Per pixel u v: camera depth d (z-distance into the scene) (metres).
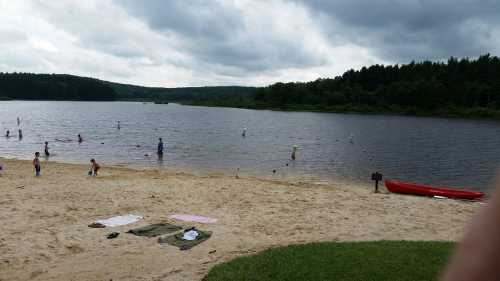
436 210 18.89
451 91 149.12
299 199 20.69
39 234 14.57
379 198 21.36
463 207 19.61
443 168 40.31
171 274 10.83
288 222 16.62
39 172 28.20
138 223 16.16
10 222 15.81
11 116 109.88
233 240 14.32
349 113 155.25
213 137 66.12
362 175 35.34
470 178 35.62
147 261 12.27
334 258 11.03
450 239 14.55
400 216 17.77
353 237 14.79
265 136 69.06
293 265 10.56
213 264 11.34
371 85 176.12
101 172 30.97
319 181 31.64
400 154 49.59
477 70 157.62
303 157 45.47
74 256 12.70
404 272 10.11
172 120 108.50
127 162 39.81
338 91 174.75
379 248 11.95
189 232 14.72
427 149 54.88
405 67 178.00
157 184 24.08
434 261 10.86
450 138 69.31
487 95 141.38
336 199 20.88
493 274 0.63
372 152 50.94
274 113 155.88
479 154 50.34
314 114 148.62
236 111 172.62
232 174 33.62
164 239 14.17
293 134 73.00
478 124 105.50
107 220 16.39
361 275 9.93
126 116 123.12
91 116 117.94
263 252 11.79
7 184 23.44
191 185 23.97
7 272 11.40
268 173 34.97
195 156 44.81
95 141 57.66
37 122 91.88
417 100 149.50
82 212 17.59
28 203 18.77
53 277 11.11
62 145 52.59
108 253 12.98
